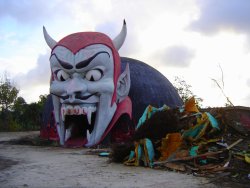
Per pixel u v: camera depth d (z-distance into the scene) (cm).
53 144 1728
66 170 970
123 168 999
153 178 858
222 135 1091
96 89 1563
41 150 1500
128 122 1689
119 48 1719
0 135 2556
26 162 1131
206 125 1088
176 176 880
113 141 1664
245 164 923
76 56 1573
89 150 1463
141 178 859
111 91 1591
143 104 1830
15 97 3744
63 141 1647
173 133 1068
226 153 984
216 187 768
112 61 1617
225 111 1162
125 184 795
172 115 1133
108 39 1656
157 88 1948
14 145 1744
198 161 980
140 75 1931
